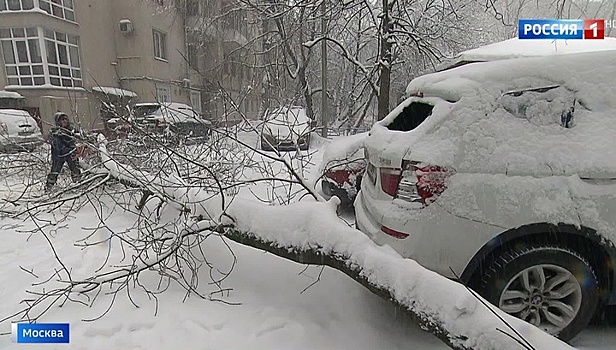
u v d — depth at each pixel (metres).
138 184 4.12
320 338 2.63
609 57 2.67
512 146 2.55
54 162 5.75
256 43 16.55
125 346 2.54
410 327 2.77
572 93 2.60
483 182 2.51
